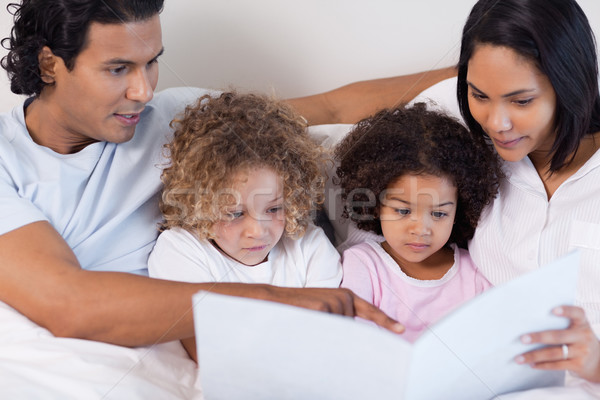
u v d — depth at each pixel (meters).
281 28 1.62
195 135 1.12
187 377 0.94
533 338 0.79
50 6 0.93
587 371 0.82
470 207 1.13
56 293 0.88
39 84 1.02
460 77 1.06
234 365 0.75
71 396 0.80
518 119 0.95
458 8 1.54
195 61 1.64
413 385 0.69
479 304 0.72
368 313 0.87
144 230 1.15
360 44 1.62
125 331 0.89
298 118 1.25
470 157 1.11
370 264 1.20
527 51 0.90
